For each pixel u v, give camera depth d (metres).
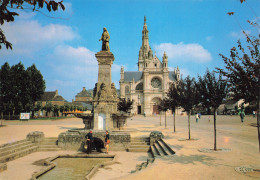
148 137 19.56
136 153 17.03
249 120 38.19
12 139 18.61
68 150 18.25
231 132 22.53
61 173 11.49
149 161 11.74
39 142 18.69
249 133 21.50
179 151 13.04
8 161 14.02
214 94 13.30
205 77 14.12
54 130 27.53
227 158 11.09
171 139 18.06
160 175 8.64
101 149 18.36
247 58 8.86
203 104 13.98
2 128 30.89
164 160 11.00
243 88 9.12
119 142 18.33
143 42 134.00
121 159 14.82
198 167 9.57
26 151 16.22
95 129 20.41
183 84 20.39
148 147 18.17
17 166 12.83
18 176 10.83
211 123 38.00
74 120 57.88
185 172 8.91
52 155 16.16
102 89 21.80
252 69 8.88
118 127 23.20
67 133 18.92
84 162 14.19
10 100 57.38
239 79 9.31
